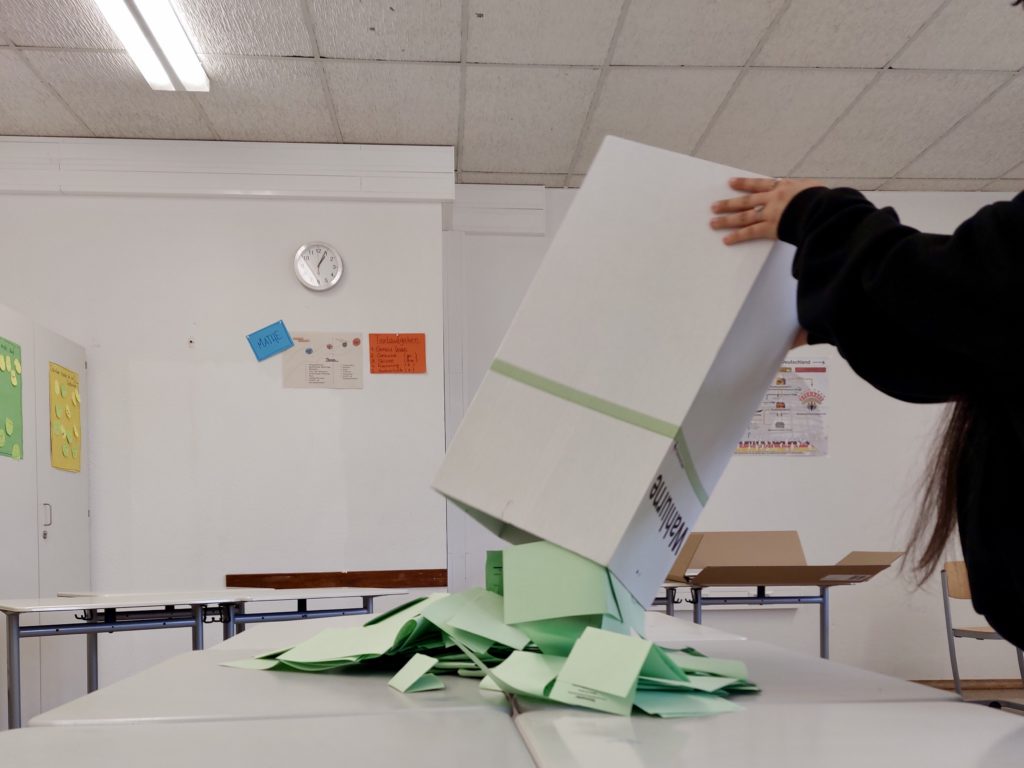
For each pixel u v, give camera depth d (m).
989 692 4.31
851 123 3.81
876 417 4.57
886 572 4.49
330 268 3.92
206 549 3.75
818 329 0.68
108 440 3.76
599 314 0.79
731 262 0.78
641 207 0.81
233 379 3.84
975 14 2.96
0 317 2.94
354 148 3.96
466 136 3.90
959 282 0.54
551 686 0.67
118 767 0.48
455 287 4.38
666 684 0.68
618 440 0.76
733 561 3.20
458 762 0.49
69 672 3.39
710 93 3.52
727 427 0.87
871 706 0.64
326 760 0.50
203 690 0.76
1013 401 0.56
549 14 2.96
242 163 3.92
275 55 3.20
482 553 4.25
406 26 3.02
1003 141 4.02
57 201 3.86
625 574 0.78
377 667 0.88
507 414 0.79
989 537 0.57
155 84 3.33
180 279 3.87
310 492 3.82
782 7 2.91
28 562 3.08
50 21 2.96
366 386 3.89
